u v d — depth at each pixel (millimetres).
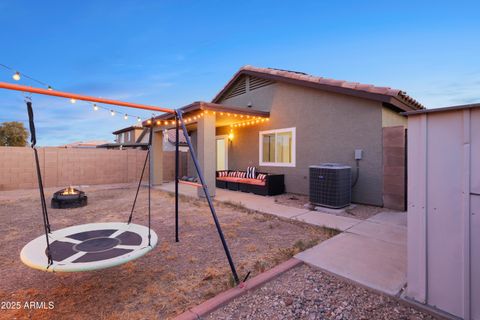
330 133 6746
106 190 9305
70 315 2104
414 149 2145
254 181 7922
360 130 6125
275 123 8305
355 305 2197
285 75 7578
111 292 2463
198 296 2348
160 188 9438
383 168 5758
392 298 2254
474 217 1857
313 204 5832
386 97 5391
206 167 7070
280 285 2533
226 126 10492
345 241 3643
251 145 9289
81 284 2631
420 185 2115
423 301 2105
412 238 2170
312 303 2229
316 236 3998
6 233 4309
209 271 2832
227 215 5422
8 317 2086
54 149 10062
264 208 5883
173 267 2980
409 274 2193
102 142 28984
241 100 9648
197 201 6957
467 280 1887
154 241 2682
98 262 2121
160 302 2262
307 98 7305
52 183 10008
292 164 7770
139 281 2668
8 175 9188
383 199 5770
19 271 2947
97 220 5133
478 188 1832
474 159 1846
